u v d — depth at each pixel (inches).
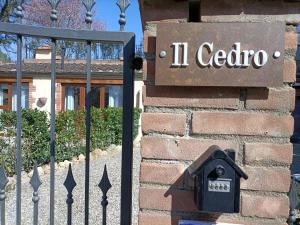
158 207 60.1
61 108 554.6
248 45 55.2
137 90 435.2
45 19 349.1
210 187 53.6
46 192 214.8
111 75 538.6
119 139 439.5
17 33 63.2
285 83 57.1
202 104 58.5
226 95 58.1
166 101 59.1
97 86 551.8
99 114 387.9
